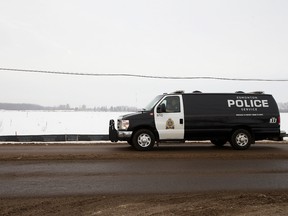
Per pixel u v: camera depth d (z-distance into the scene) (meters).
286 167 9.54
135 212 5.47
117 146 15.09
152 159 10.84
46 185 7.25
